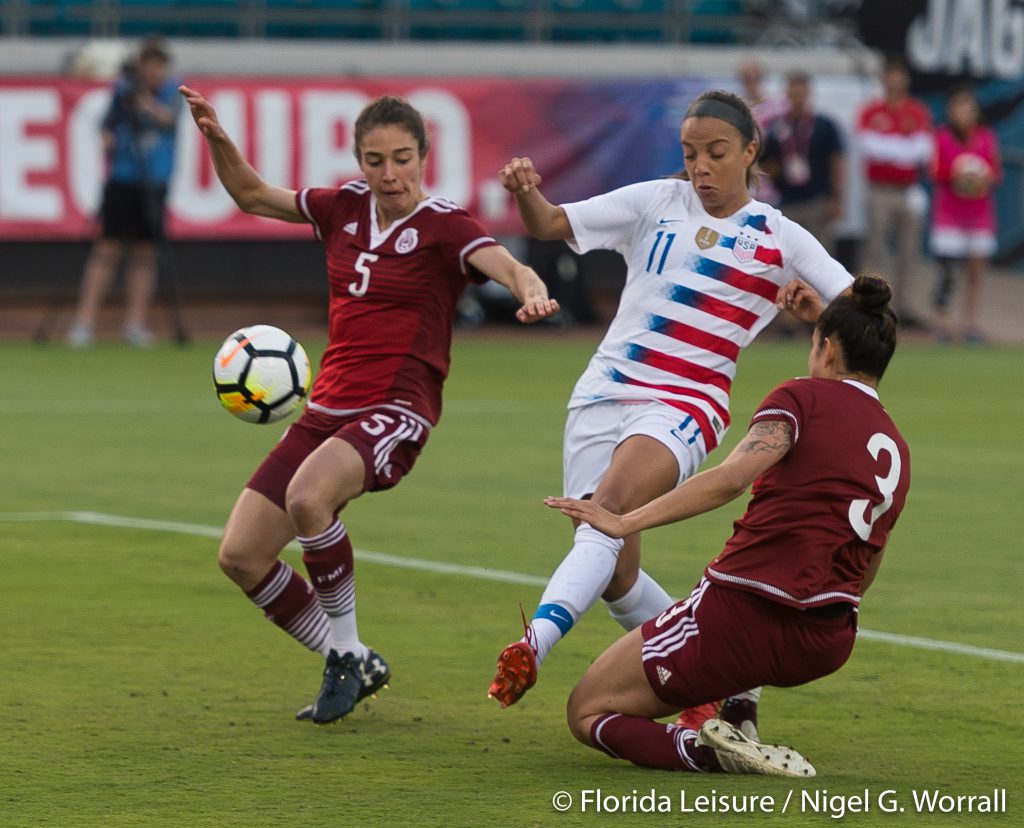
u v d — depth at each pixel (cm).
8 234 7112
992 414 5359
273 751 1894
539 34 8481
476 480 4000
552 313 1975
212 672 2261
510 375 6262
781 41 8675
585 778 1792
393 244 2106
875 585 2902
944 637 2520
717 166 2033
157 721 2012
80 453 4338
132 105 6719
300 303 7994
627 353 2088
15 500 3650
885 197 7738
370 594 2786
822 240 7412
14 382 5812
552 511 3600
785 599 1747
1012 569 3038
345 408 2112
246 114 7294
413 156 2086
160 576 2903
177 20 8075
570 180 7669
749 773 1797
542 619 1859
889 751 1923
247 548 2064
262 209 2192
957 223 7794
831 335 1825
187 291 7825
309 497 1989
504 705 1816
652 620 1855
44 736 1938
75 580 2862
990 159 7756
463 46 8144
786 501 1766
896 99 7688
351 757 1872
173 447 4462
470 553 3133
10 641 2422
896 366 6819
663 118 7725
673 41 8612
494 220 7606
